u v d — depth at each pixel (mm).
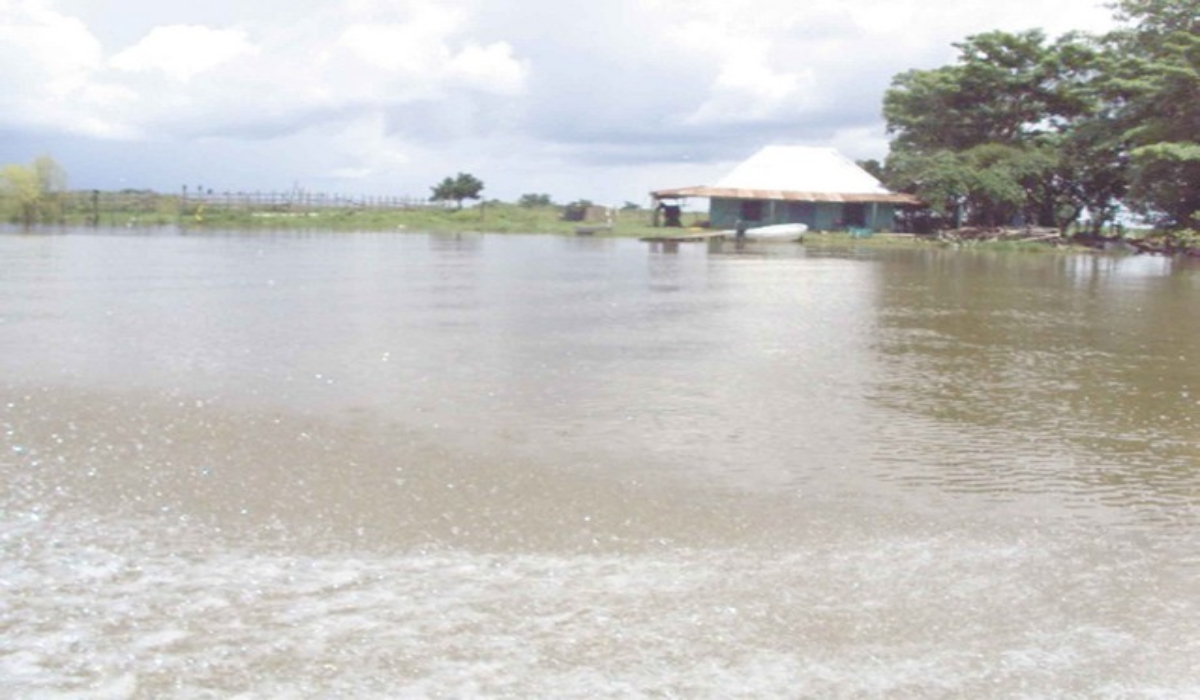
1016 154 51125
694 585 4375
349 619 3930
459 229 62625
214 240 38562
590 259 30703
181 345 10484
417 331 12078
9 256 25656
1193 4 41188
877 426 7480
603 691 3445
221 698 3332
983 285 21688
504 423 7234
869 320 14273
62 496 5301
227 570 4379
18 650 3607
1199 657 3805
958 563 4719
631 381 9039
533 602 4145
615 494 5633
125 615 3912
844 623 4039
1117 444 7055
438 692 3402
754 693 3471
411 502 5379
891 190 57500
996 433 7328
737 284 20891
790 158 58188
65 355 9625
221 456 6152
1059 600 4312
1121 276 25531
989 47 53781
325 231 54625
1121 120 44750
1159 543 5055
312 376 8883
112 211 61656
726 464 6316
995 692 3525
